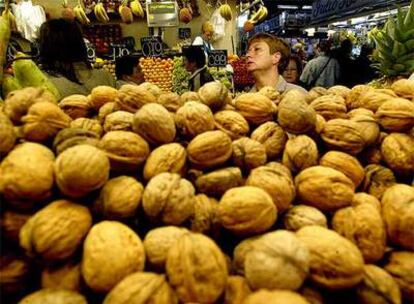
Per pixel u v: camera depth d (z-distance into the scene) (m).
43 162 0.76
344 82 4.43
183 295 0.65
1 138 0.80
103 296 0.69
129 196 0.79
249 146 0.94
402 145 0.98
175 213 0.78
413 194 0.81
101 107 1.10
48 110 0.89
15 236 0.75
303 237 0.73
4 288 0.72
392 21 2.14
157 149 0.91
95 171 0.74
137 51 4.78
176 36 5.41
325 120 1.09
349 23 7.96
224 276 0.67
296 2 10.45
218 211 0.80
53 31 2.03
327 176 0.86
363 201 0.85
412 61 2.06
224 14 4.72
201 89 1.11
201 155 0.90
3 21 1.45
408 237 0.77
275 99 1.15
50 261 0.71
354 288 0.71
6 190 0.73
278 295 0.57
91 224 0.77
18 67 1.50
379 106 1.11
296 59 3.71
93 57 3.83
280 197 0.83
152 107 0.92
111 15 4.89
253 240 0.77
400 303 0.70
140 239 0.77
